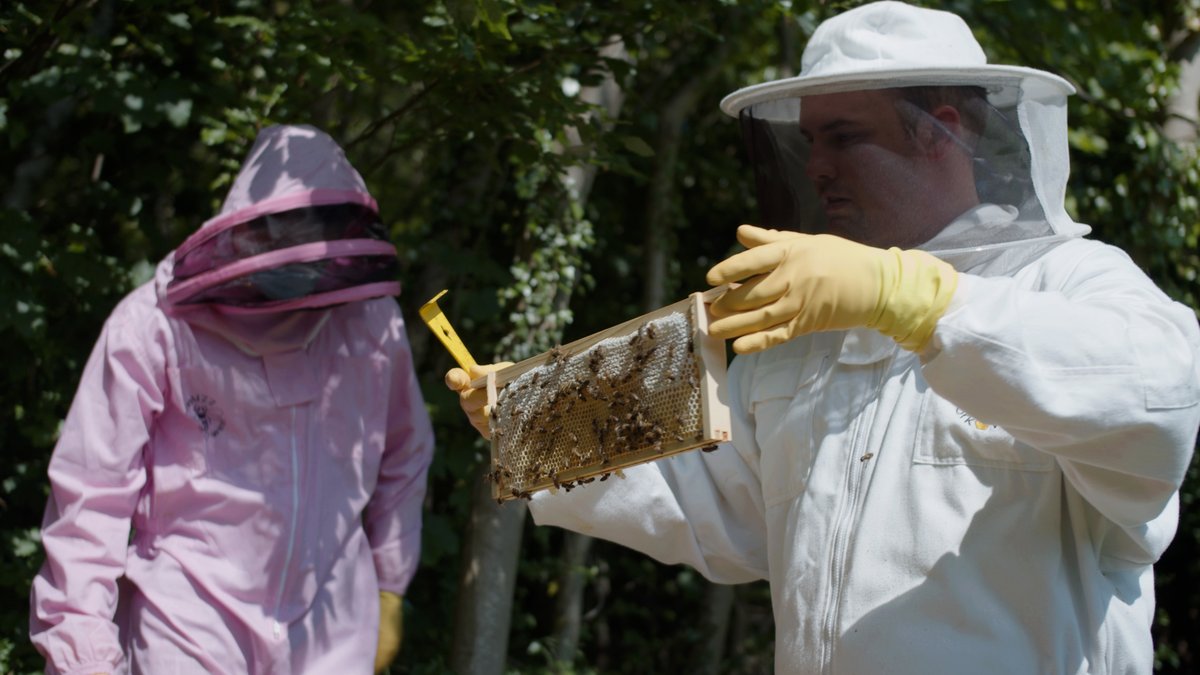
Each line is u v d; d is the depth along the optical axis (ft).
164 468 9.25
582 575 17.17
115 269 13.62
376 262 9.75
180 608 8.95
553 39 11.89
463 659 14.56
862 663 6.18
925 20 7.00
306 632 9.38
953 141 6.53
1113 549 6.32
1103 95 19.29
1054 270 6.39
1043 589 6.00
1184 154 19.26
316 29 11.76
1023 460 6.07
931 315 5.61
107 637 8.79
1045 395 5.43
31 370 13.60
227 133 13.11
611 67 12.69
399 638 10.31
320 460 9.58
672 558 7.81
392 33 11.98
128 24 13.64
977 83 6.48
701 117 20.89
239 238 9.18
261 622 9.09
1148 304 5.78
